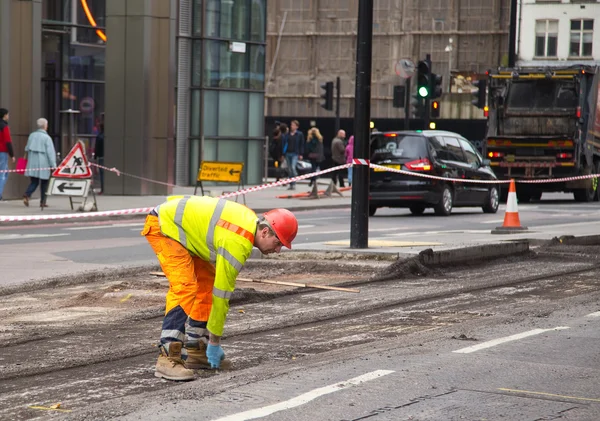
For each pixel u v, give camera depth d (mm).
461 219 39062
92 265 22594
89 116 50500
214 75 59406
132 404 10641
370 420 10078
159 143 47625
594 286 20328
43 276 20266
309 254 23375
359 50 23734
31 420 10133
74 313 16781
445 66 126000
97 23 50469
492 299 18578
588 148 53500
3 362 12977
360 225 23859
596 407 10680
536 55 105938
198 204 11797
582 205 50125
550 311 17125
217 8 59250
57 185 37469
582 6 103938
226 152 60219
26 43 42719
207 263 12391
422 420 10094
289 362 12984
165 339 11953
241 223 11703
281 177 60344
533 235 28484
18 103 42625
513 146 52812
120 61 47000
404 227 34406
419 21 126625
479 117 113500
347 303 17922
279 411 10375
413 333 15109
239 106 60594
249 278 20953
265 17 61469
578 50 104750
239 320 16188
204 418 10102
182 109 58969
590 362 12984
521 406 10680
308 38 130250
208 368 12430
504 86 53656
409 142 40156
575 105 52750
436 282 20844
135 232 31578
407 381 11742
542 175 52500
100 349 13812
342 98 129125
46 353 13555
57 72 48781
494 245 24703
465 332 15094
